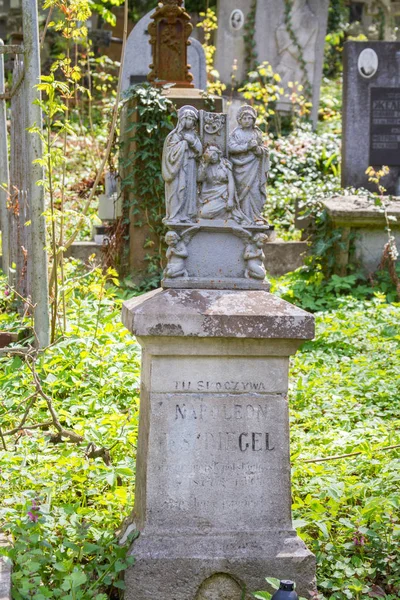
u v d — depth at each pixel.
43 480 5.54
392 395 7.84
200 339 4.59
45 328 8.04
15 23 23.31
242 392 4.69
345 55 13.72
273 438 4.71
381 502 5.28
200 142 4.87
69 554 4.80
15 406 6.98
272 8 20.30
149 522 4.62
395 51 13.65
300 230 13.38
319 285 11.25
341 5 28.16
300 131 18.20
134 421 6.60
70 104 19.06
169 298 4.59
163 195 11.18
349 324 9.69
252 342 4.63
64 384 7.34
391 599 4.70
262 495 4.70
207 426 4.66
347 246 11.45
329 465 6.17
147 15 15.77
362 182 13.83
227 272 4.84
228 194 4.84
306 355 9.00
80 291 9.73
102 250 11.30
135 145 11.15
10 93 9.20
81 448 6.21
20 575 4.32
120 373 7.56
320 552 4.98
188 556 4.55
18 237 9.04
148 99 10.86
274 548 4.64
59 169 15.18
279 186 15.43
